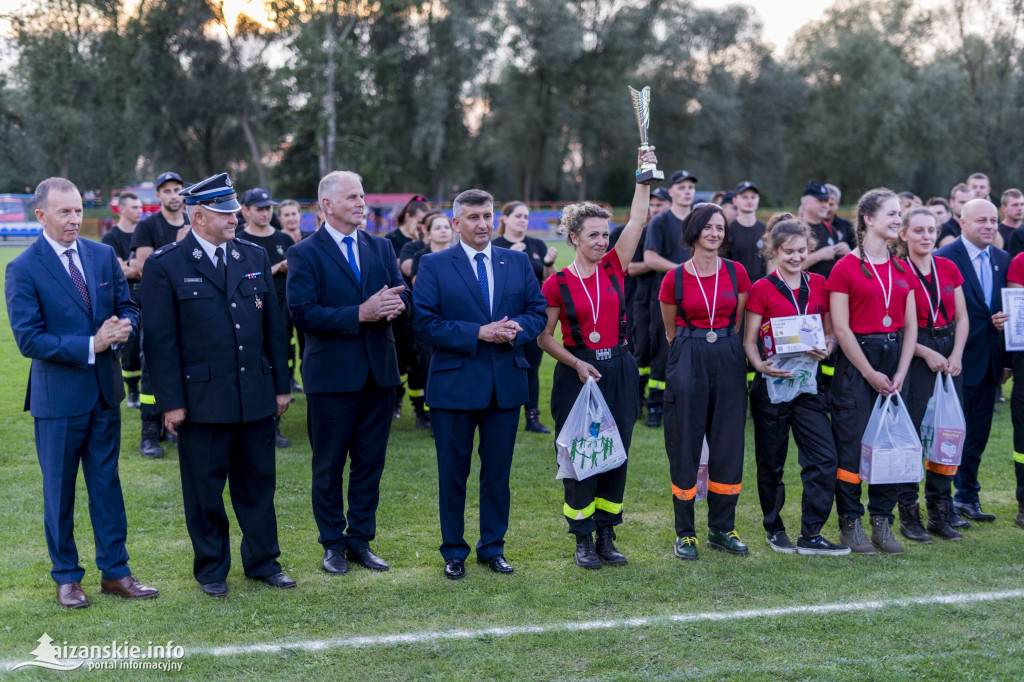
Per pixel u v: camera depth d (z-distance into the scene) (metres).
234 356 4.13
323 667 3.43
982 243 5.40
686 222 4.66
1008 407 8.38
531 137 46.06
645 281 7.97
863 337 4.79
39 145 39.62
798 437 4.82
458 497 4.49
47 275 3.96
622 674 3.36
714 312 4.63
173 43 40.81
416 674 3.38
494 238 7.33
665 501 5.67
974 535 5.11
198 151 45.41
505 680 3.33
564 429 4.45
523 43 42.12
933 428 4.98
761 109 47.78
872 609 3.96
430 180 43.91
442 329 4.38
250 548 4.31
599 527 4.66
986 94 37.56
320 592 4.18
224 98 40.69
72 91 40.31
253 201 7.30
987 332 5.33
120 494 4.16
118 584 4.09
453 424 4.46
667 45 42.91
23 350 3.86
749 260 7.44
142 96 39.75
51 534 4.01
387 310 4.35
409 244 7.54
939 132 38.16
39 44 39.38
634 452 6.78
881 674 3.35
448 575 4.40
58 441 3.97
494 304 4.49
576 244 4.56
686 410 4.64
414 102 41.03
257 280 4.26
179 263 4.09
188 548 4.75
